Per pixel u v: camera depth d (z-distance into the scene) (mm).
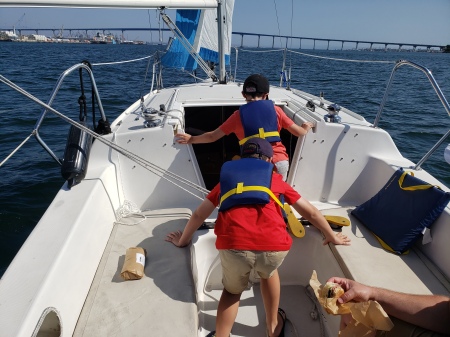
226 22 5098
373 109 10414
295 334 2105
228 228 1686
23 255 1626
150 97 3953
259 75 2432
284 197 1942
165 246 2176
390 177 2561
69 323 1599
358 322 1586
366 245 2234
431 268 2070
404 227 2189
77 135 2355
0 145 6418
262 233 1649
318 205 2812
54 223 1854
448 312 1530
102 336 1618
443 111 10336
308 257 2426
